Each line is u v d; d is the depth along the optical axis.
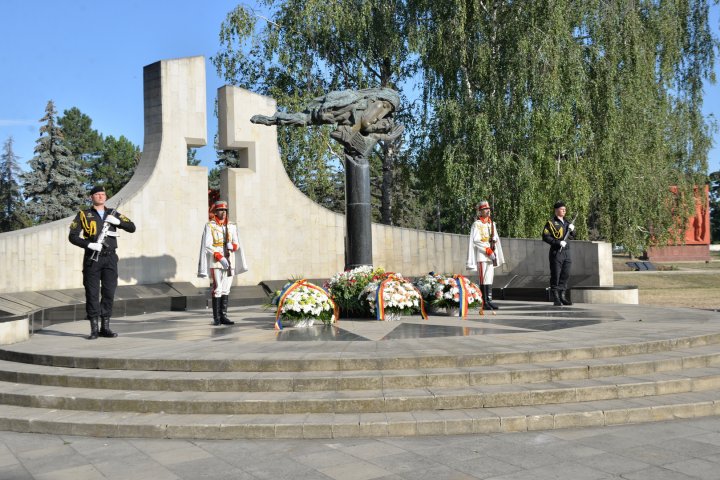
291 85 29.94
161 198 15.84
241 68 30.91
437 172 24.61
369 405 6.27
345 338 8.93
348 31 27.00
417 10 25.67
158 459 5.38
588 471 4.83
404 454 5.34
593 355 7.65
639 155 23.72
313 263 17.70
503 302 15.73
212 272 11.55
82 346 8.91
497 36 22.67
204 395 6.64
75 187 43.66
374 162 42.56
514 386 6.71
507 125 21.91
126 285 15.05
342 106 12.99
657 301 21.14
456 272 18.19
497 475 4.78
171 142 16.08
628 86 22.56
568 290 15.59
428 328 9.98
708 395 6.80
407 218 50.94
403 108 30.23
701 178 28.48
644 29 24.19
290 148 28.97
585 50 22.92
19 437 6.20
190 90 16.33
